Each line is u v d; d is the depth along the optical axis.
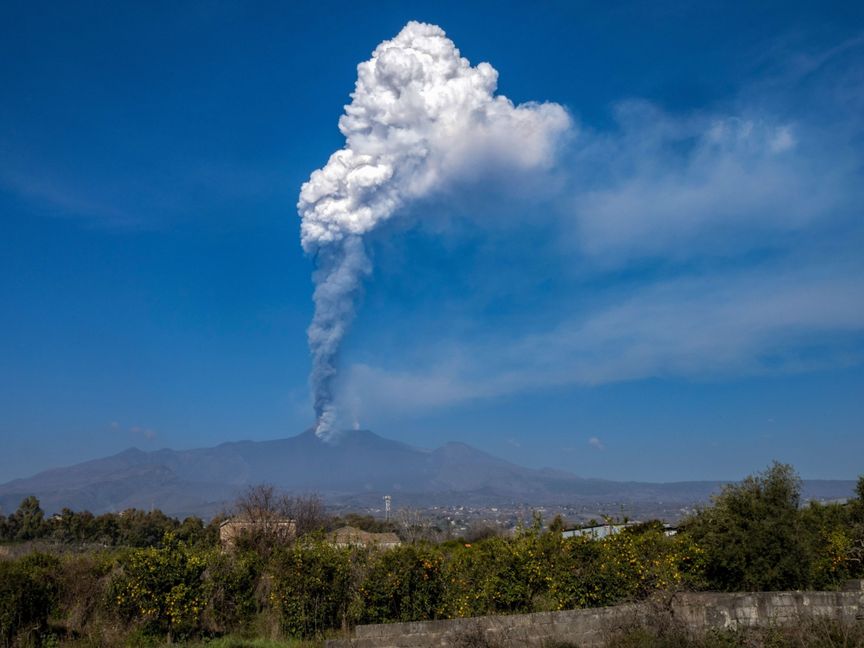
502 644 13.46
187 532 33.19
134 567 16.02
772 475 18.66
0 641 14.20
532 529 17.81
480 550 17.77
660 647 12.59
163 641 15.57
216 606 16.59
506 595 16.30
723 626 13.77
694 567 17.14
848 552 17.75
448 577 16.81
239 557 18.14
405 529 35.12
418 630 13.87
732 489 18.64
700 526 18.31
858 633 12.08
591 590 16.17
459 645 13.40
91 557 17.16
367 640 13.87
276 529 30.03
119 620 15.87
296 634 15.99
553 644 13.40
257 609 17.16
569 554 16.67
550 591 16.20
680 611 13.99
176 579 15.98
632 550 16.62
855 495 22.16
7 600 14.34
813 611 13.67
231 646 14.98
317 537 17.89
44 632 15.09
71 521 48.53
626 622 13.63
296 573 16.33
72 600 16.08
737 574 17.23
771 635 12.60
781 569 16.72
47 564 16.14
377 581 16.44
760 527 17.12
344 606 16.55
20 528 46.53
